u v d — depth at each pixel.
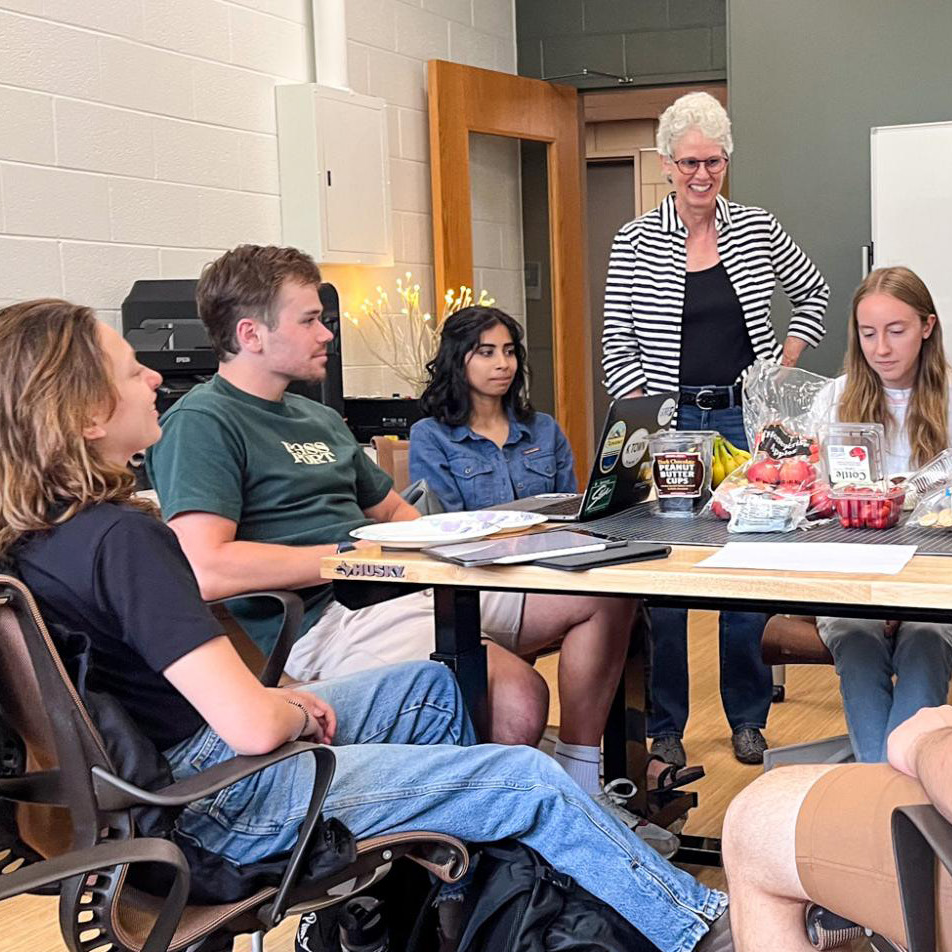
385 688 1.92
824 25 4.95
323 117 4.67
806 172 5.03
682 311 3.41
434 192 5.49
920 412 2.60
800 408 2.54
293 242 4.71
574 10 6.24
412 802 1.65
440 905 2.01
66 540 1.49
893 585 1.59
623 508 2.34
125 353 1.59
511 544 1.95
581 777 2.41
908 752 1.34
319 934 2.08
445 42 5.76
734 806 1.49
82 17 3.79
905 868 1.18
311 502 2.49
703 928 1.71
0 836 1.54
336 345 4.35
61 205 3.73
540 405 6.32
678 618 3.07
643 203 8.34
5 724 1.50
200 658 1.48
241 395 2.48
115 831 1.42
